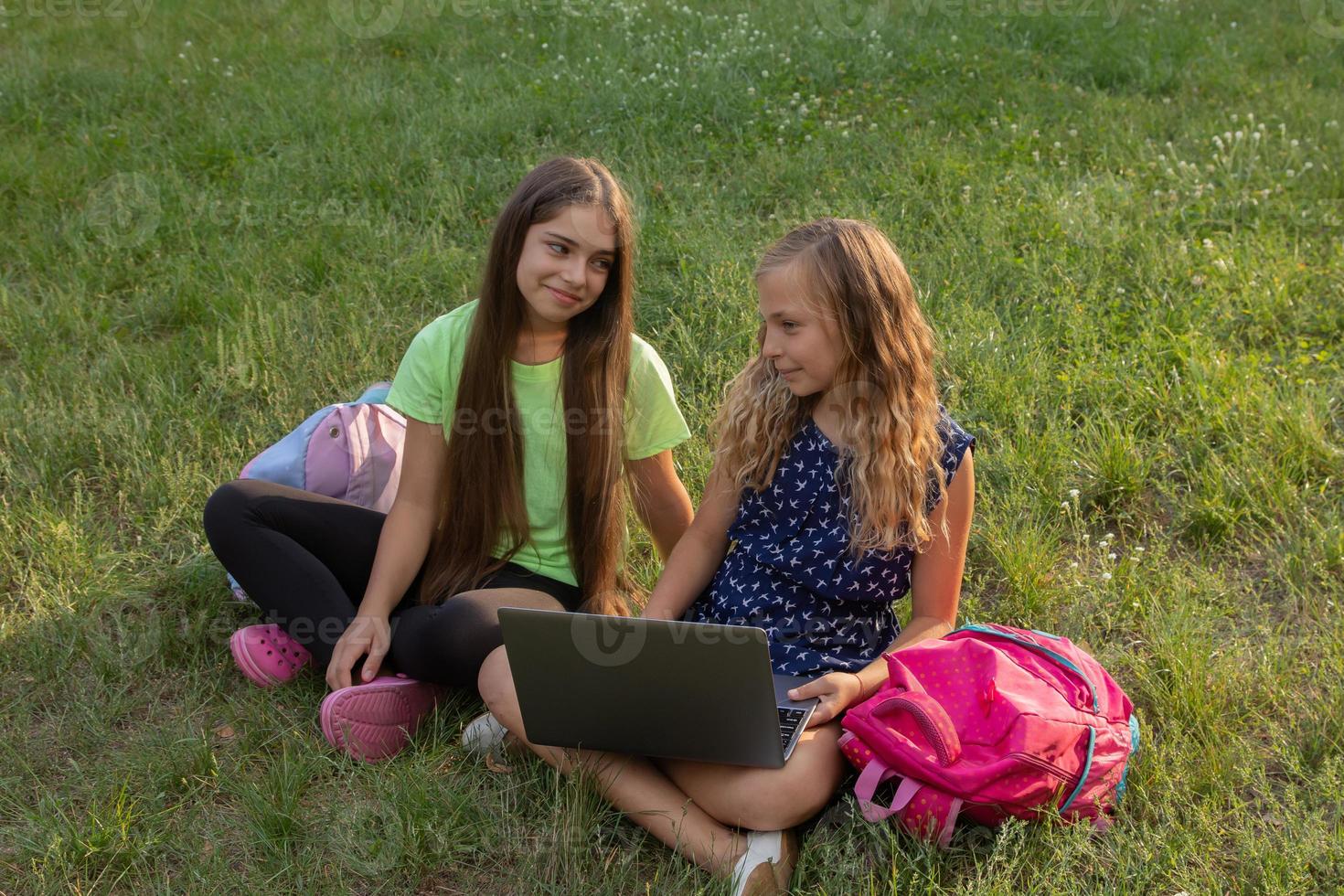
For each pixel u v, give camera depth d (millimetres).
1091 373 4312
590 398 2947
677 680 2318
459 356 2984
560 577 3084
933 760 2389
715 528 2902
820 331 2611
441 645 2721
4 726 2896
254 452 3990
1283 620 3318
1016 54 7785
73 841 2480
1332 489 3836
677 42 7820
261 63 7758
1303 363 4418
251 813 2566
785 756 2367
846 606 2752
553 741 2549
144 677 3086
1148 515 3803
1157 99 7281
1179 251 5133
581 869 2465
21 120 6676
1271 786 2703
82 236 5352
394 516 2980
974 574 3543
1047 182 5801
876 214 5484
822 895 2318
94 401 4148
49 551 3441
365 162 6051
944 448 2727
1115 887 2318
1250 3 9242
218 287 4980
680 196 5770
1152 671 3027
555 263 2799
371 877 2461
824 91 7148
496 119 6461
